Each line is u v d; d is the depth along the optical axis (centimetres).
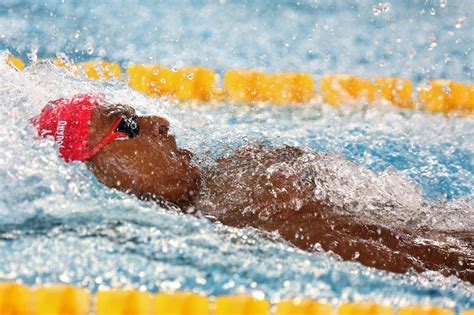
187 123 996
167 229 625
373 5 1680
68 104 696
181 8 1653
